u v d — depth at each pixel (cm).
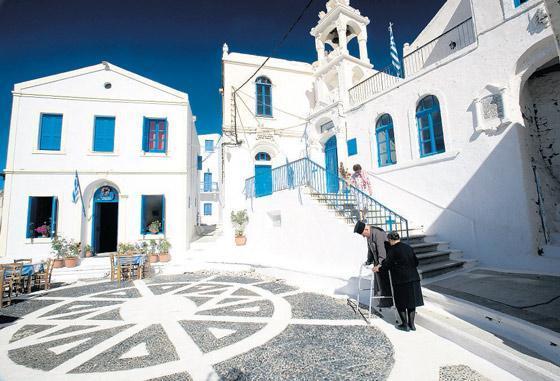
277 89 1476
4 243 1096
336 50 1233
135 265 968
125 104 1296
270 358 353
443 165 780
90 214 1229
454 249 736
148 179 1274
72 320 532
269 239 1102
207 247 1341
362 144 1034
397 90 914
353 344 383
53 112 1218
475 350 346
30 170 1156
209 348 388
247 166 1353
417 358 340
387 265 430
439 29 1007
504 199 652
